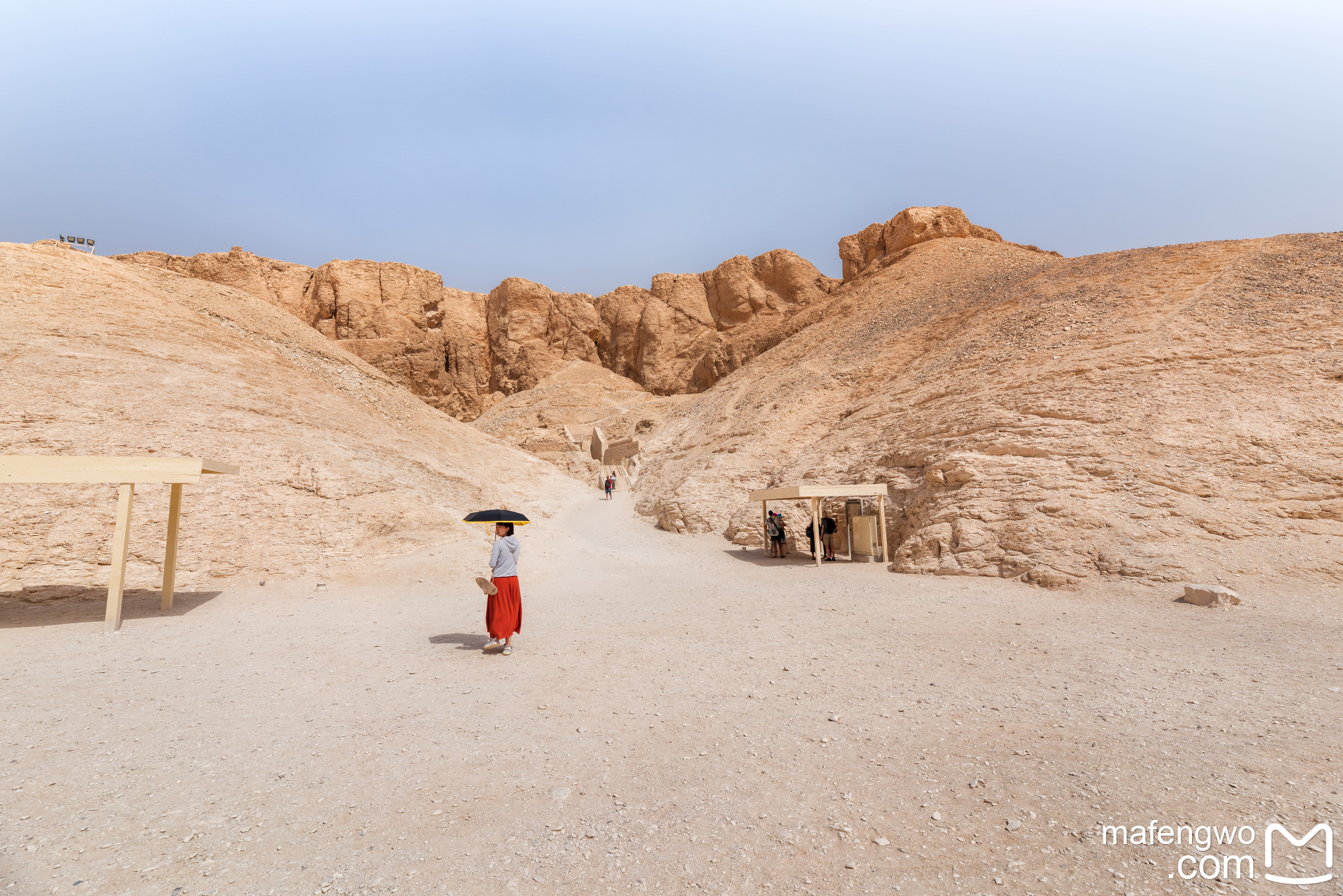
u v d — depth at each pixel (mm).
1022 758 4367
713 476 29562
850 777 4211
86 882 3096
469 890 3068
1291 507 13250
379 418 30766
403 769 4559
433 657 8266
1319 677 6062
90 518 15523
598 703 6055
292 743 5098
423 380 77938
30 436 16734
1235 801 3600
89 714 5879
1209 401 16984
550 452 51062
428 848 3463
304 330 35406
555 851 3422
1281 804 3541
